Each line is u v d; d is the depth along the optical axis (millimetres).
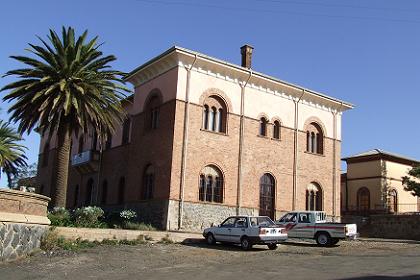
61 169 26047
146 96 31609
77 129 26719
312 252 20609
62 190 25969
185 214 27625
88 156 37844
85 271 14406
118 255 17844
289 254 19766
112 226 26812
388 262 16656
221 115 30703
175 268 15391
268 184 32281
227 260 17703
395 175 46312
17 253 15438
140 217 29531
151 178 29812
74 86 25109
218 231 22828
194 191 28234
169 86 29234
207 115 29906
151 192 29578
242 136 31078
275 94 33750
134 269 15078
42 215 17297
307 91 35156
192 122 28797
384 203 44438
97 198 37500
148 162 30031
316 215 24531
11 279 12812
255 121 32094
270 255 19391
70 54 25484
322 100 36469
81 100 25609
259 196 31422
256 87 32625
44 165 48250
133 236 21984
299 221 24781
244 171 30859
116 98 27266
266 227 21156
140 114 31953
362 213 45375
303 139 35000
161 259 17562
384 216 37156
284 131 33812
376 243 25625
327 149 36625
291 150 34000
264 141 32406
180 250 20328
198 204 28281
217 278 13117
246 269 15016
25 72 25047
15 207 15531
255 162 31578
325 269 14820
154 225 27953
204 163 28938
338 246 23578
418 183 38469
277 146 33156
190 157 28375
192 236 23859
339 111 38156
